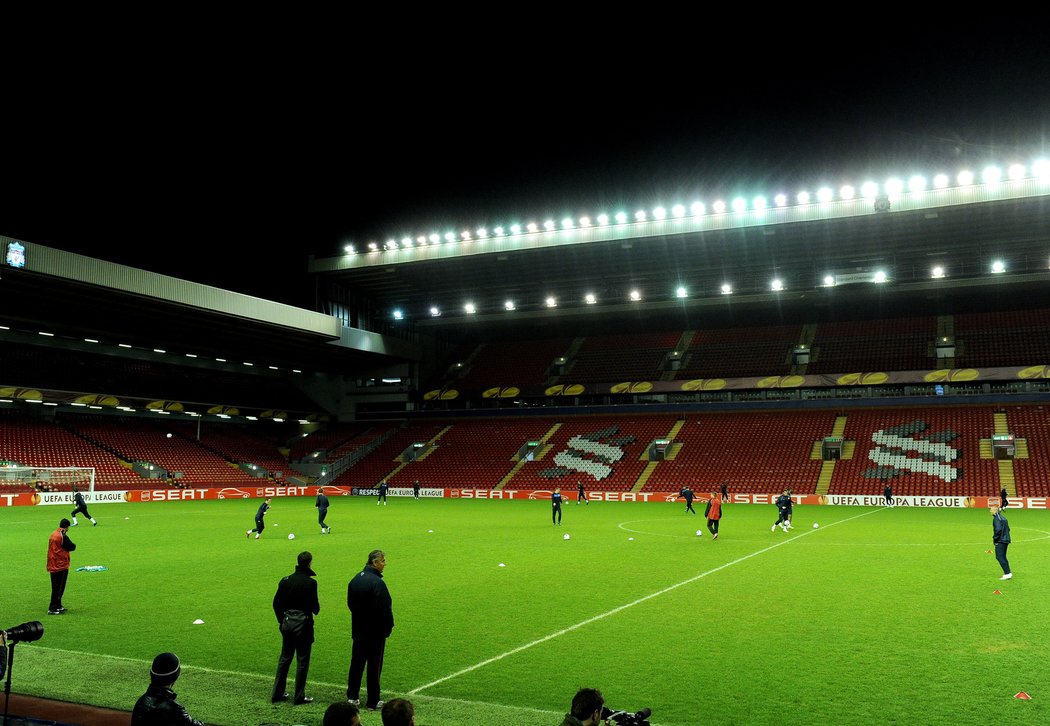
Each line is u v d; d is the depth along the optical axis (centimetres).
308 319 5025
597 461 5459
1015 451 4522
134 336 5069
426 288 5744
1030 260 4766
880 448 4862
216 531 2733
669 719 734
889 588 1455
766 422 5497
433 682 864
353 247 5222
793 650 986
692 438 5500
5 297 4003
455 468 5750
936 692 808
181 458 5459
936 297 5434
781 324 6209
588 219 4588
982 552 2033
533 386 6181
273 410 6109
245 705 768
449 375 6638
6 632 657
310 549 2175
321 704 776
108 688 814
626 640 1051
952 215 4072
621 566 1788
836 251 4750
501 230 4788
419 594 1418
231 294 4475
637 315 6044
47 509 3872
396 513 3766
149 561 1911
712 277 5334
